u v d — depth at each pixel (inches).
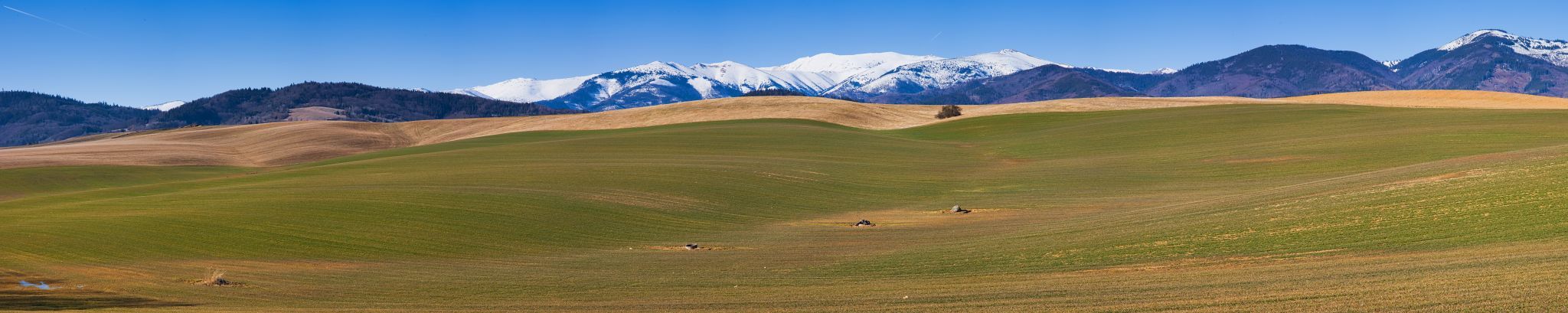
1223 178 2228.1
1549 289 584.1
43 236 1190.3
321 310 756.0
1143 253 1040.8
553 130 4840.1
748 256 1222.3
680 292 882.1
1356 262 840.3
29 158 3951.8
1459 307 557.3
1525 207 1032.2
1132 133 3612.2
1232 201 1545.3
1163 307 634.8
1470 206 1088.8
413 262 1152.2
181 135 5378.9
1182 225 1235.2
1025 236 1300.4
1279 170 2300.7
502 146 3727.9
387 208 1560.0
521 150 3400.6
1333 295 635.5
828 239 1418.6
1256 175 2237.9
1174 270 896.3
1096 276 891.4
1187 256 991.0
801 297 816.9
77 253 1089.4
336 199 1649.9
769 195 2064.5
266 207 1529.3
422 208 1576.0
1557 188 1109.1
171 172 3617.1
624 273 1051.9
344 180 2234.3
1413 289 633.6
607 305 793.6
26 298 784.3
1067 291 765.9
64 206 1621.6
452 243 1310.3
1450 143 2554.1
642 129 4608.8
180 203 1610.5
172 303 786.2
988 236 1344.7
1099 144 3353.8
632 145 3565.5
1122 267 945.5
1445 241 926.4
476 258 1209.4
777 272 1045.2
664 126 4697.3
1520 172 1317.7
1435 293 608.7
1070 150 3235.7
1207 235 1119.6
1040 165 2810.0
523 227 1471.5
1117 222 1379.2
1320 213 1187.9
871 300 772.0
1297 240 1023.6
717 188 2113.7
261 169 3777.1
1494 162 1595.7
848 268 1059.3
